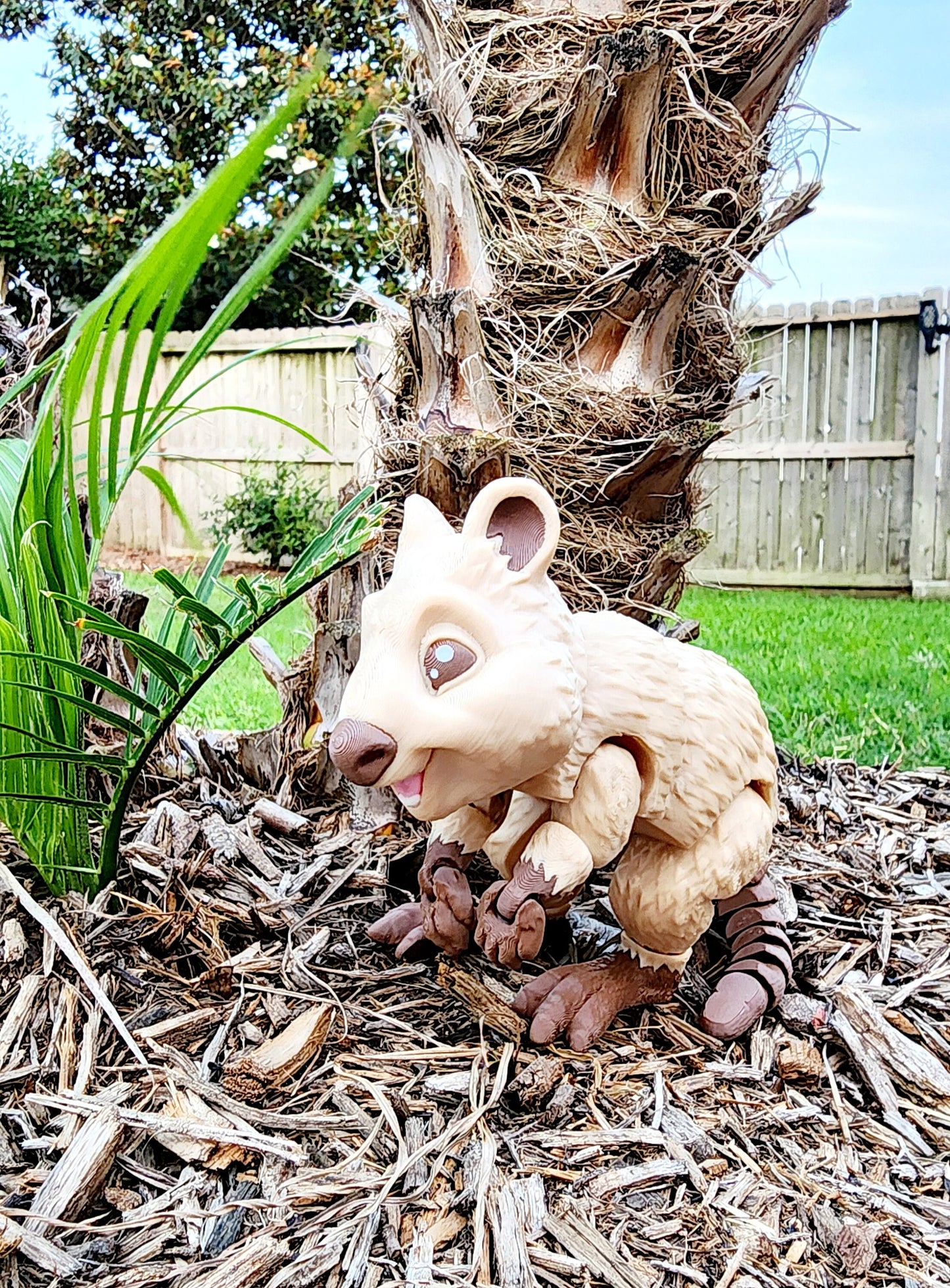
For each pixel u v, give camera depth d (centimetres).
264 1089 139
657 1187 132
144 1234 118
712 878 156
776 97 203
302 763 243
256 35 973
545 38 191
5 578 160
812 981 183
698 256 186
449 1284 113
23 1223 115
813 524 708
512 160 193
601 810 144
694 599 666
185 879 183
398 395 211
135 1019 149
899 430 683
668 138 194
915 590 684
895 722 360
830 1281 121
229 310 135
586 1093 147
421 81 200
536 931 141
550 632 139
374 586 236
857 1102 156
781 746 306
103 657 229
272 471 792
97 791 211
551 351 192
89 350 136
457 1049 152
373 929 179
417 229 206
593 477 192
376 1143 134
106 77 962
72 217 889
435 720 129
